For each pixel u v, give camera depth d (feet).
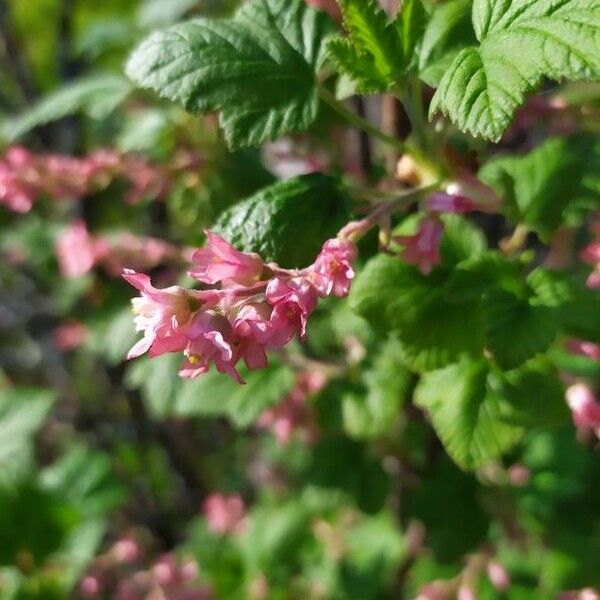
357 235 0.69
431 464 1.10
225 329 0.62
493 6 0.63
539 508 1.24
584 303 0.72
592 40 0.58
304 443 1.34
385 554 1.42
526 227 0.80
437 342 0.76
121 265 1.25
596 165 0.96
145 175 1.14
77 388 2.09
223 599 1.44
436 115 0.78
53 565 1.36
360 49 0.70
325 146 1.07
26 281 2.02
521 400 0.75
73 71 1.78
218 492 1.80
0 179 1.13
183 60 0.74
